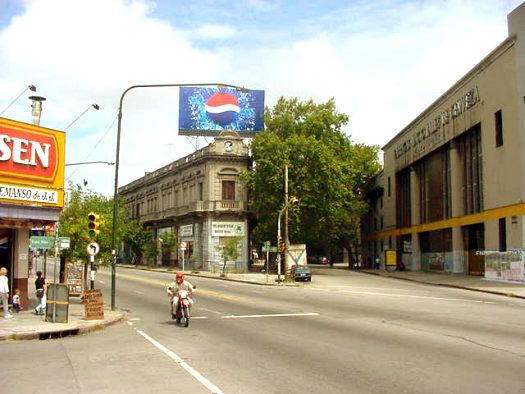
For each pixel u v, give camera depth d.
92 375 9.28
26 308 20.22
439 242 52.22
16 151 19.09
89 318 17.14
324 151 51.41
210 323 16.81
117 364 10.28
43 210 19.72
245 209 57.19
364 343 12.57
